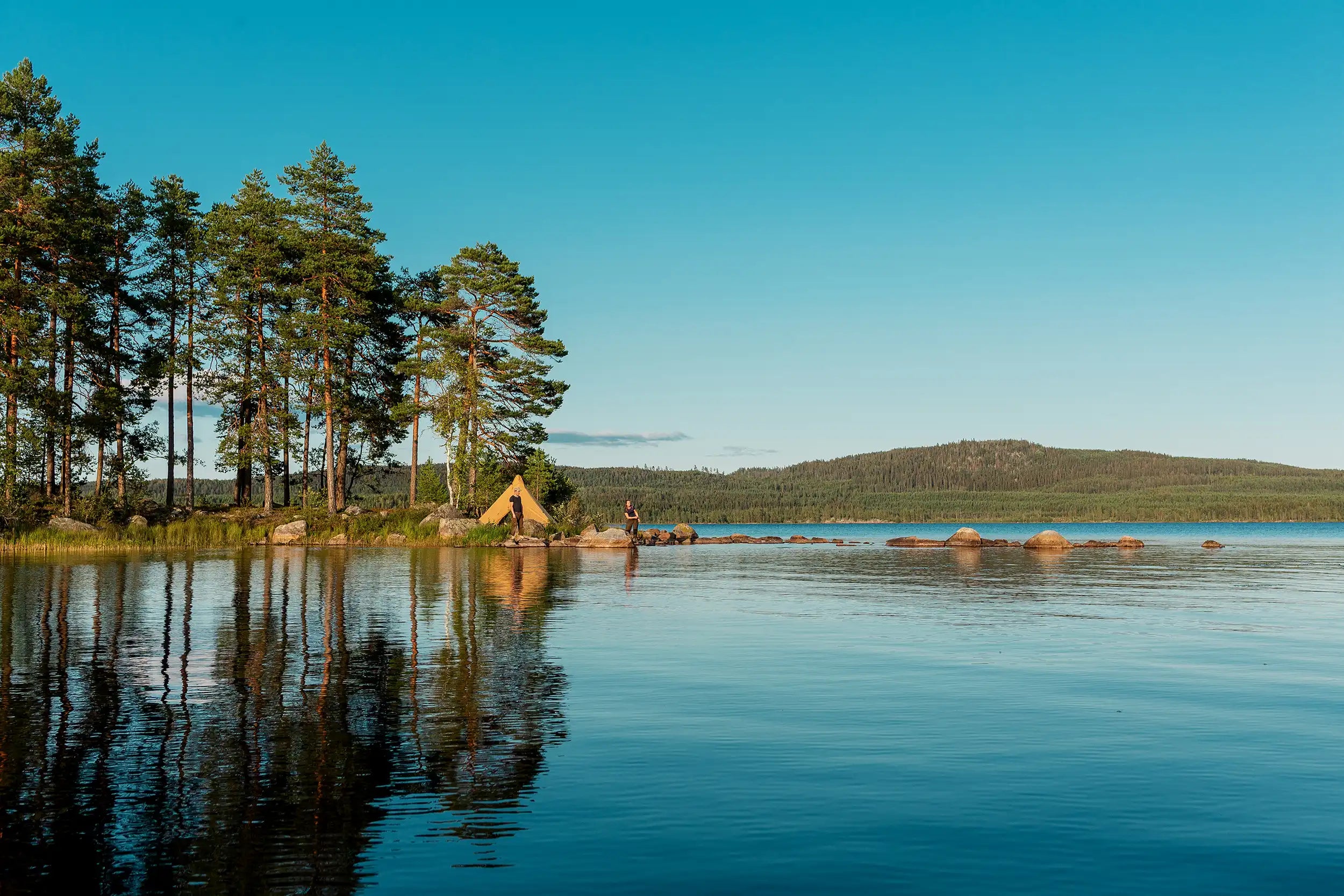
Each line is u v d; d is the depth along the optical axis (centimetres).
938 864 585
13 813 662
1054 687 1143
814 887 549
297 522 5316
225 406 5978
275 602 2025
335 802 688
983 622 1812
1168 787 742
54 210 4744
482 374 6194
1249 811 686
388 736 878
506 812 671
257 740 859
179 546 4834
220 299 5659
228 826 639
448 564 3456
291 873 562
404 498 10081
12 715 955
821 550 5669
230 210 5972
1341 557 4856
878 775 770
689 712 995
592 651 1404
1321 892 545
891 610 2048
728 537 7531
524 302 6209
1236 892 545
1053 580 2970
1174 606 2153
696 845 613
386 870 567
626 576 3019
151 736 869
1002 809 688
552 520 6262
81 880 551
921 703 1050
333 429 5862
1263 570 3672
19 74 4916
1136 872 574
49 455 5084
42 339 4684
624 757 816
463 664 1265
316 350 5725
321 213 5956
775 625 1758
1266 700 1074
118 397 5128
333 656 1327
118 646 1403
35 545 4412
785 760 811
